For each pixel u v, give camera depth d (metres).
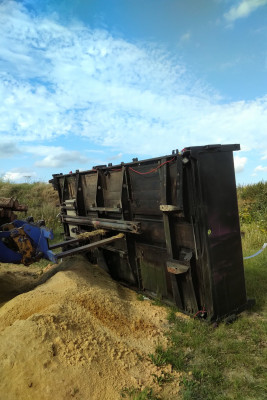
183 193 4.14
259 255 7.14
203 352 3.51
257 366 3.18
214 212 4.07
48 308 3.66
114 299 4.47
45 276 6.52
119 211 5.42
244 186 13.99
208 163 4.04
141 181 5.01
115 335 3.63
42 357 2.82
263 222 10.15
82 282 4.90
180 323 4.11
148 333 3.89
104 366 2.96
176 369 3.22
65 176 7.69
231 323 4.11
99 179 6.12
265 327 3.87
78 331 3.36
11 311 3.87
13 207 5.48
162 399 2.76
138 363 3.18
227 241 4.23
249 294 5.04
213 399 2.77
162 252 4.80
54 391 2.57
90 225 6.49
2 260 4.82
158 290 5.04
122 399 2.65
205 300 4.13
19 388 2.56
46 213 12.88
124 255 5.62
